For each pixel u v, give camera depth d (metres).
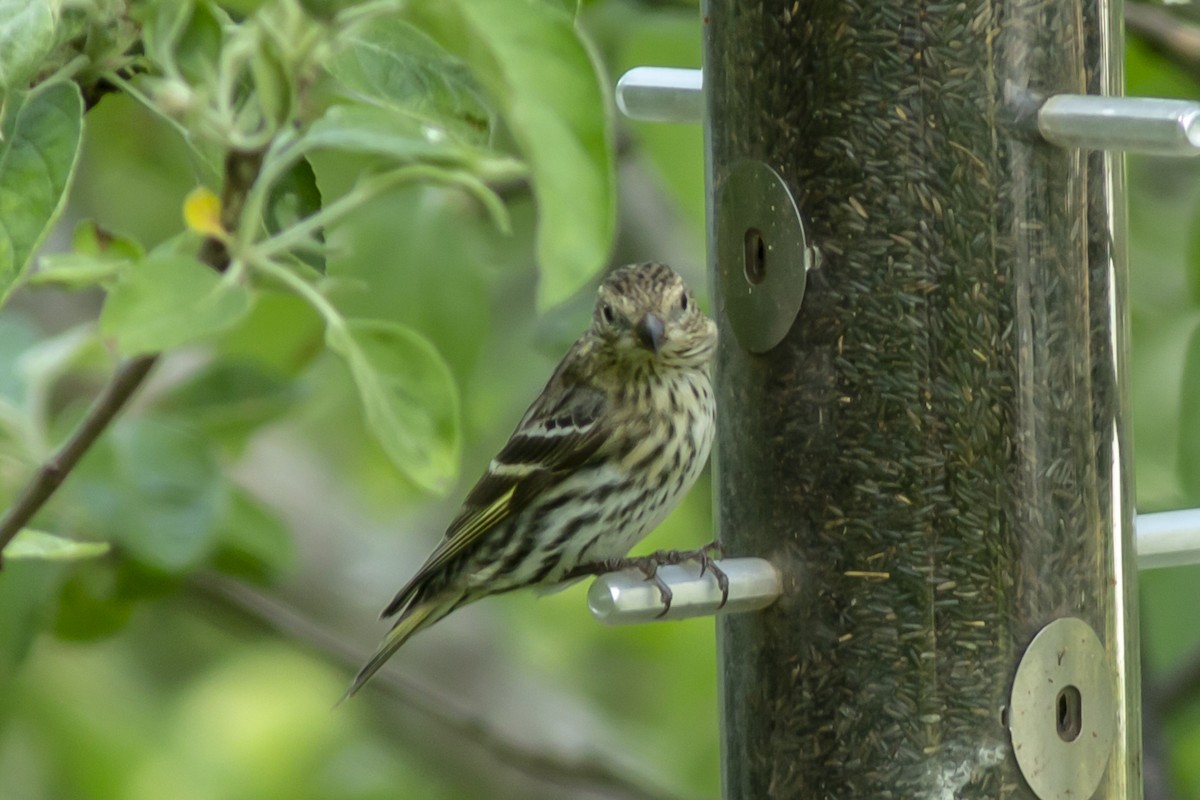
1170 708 14.34
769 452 10.36
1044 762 9.98
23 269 7.79
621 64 13.69
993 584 9.97
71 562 12.67
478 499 11.55
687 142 13.16
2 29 7.65
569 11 8.50
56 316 15.00
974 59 9.91
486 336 12.57
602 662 17.78
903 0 9.93
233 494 13.17
